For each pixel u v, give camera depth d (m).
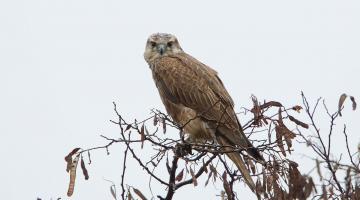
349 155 8.75
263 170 9.82
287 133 10.04
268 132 10.29
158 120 10.75
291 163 9.49
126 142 10.11
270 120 10.43
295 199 8.95
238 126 13.95
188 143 10.85
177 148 10.62
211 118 14.36
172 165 10.73
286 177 9.59
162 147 10.73
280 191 9.55
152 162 10.38
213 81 15.41
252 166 10.70
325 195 8.57
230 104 14.64
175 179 10.74
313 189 8.66
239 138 13.63
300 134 9.86
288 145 9.95
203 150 10.62
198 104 15.05
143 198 9.74
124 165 9.98
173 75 15.70
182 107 15.30
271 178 9.66
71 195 10.15
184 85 15.42
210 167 10.09
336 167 8.57
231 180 10.21
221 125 14.05
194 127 14.62
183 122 15.10
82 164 10.32
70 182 10.21
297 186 8.76
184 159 10.33
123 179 9.88
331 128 9.52
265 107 10.61
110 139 10.36
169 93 15.66
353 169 8.50
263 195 9.76
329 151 9.00
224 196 10.03
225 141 14.08
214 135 14.18
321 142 9.07
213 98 14.91
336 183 8.62
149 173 10.38
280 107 10.51
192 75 15.50
